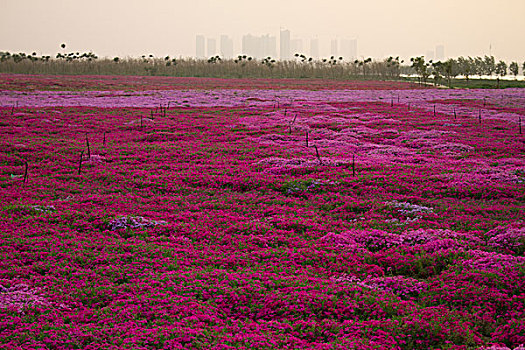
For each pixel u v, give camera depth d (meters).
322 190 25.98
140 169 30.84
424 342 11.77
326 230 20.00
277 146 38.00
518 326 12.08
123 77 120.44
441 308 13.36
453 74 159.62
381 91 92.38
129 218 20.89
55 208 22.58
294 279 15.09
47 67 132.88
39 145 36.88
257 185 27.11
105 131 44.72
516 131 44.16
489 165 30.92
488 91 90.44
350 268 16.23
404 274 16.12
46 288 14.45
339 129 46.41
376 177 27.48
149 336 11.59
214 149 36.75
